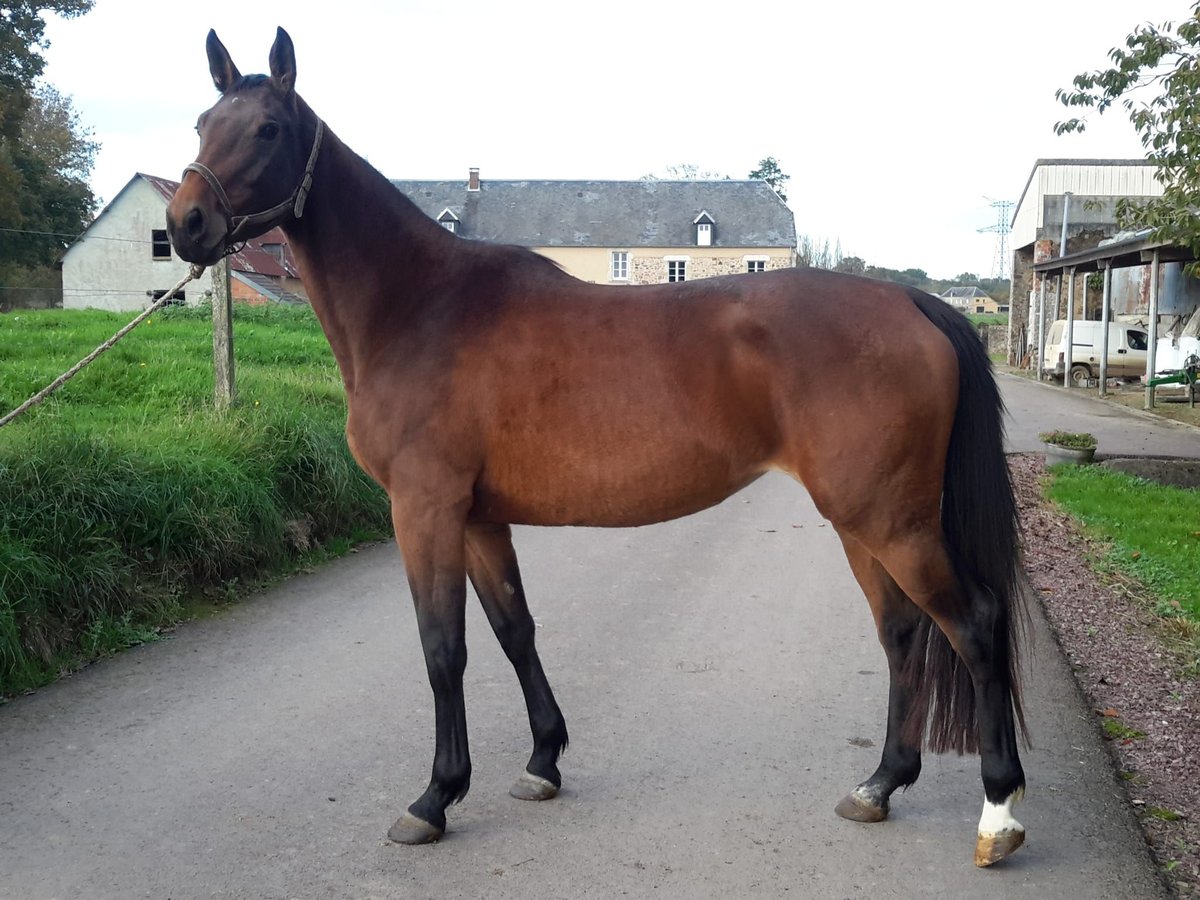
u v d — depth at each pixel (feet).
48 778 11.34
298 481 22.31
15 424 20.84
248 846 9.91
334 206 10.84
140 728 12.80
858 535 9.69
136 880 9.25
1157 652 15.98
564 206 167.22
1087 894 9.14
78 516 16.42
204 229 10.25
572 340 10.10
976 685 9.64
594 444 9.96
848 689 14.52
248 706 13.60
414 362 10.36
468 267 10.80
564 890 9.21
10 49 109.29
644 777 11.68
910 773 10.65
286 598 18.86
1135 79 29.99
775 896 9.14
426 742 12.51
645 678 14.92
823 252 191.31
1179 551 22.36
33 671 14.44
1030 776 11.52
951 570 9.56
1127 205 31.94
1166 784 11.36
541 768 11.19
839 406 9.45
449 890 9.20
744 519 27.63
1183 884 9.30
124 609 16.60
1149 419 52.65
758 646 16.47
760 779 11.62
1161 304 83.56
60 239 135.03
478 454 10.23
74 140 151.33
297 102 10.79
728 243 161.48
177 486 18.53
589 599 19.19
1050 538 24.30
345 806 10.80
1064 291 102.37
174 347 37.96
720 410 9.78
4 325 44.45
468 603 18.95
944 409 9.57
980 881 9.40
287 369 35.73
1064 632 16.99
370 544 23.25
